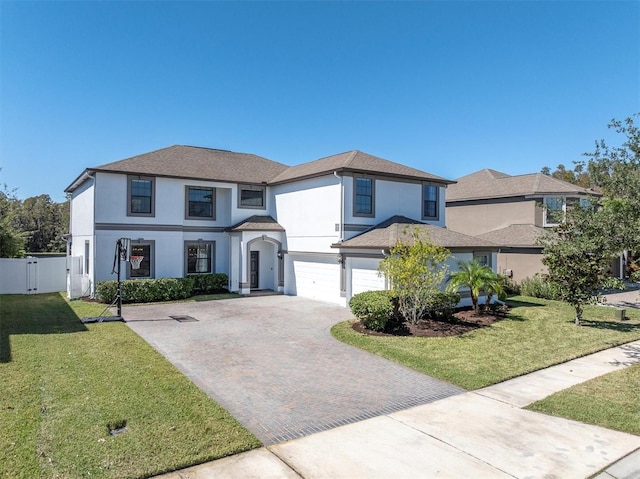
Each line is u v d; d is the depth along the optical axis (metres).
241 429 5.79
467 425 6.10
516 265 23.03
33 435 5.32
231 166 23.48
